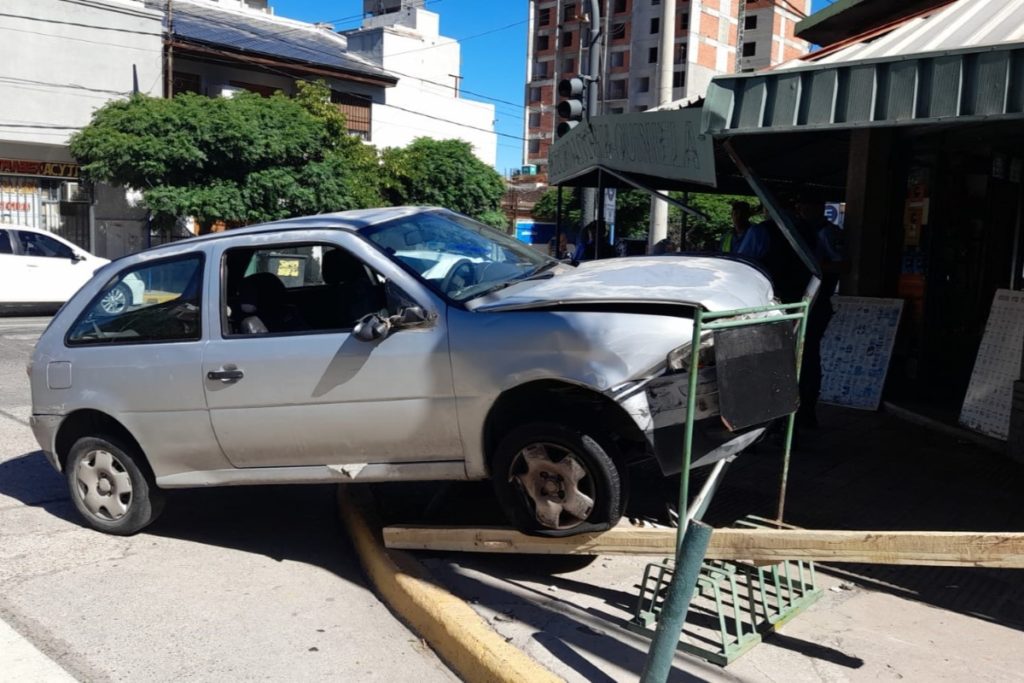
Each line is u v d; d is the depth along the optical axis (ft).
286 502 19.94
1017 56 13.64
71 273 58.18
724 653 11.67
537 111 334.85
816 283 16.10
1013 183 32.09
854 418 26.22
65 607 14.20
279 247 16.10
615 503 13.65
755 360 12.29
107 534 17.62
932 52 14.49
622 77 285.43
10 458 22.90
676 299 13.12
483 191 103.81
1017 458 21.48
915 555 11.35
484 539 14.62
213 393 15.79
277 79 102.83
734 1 285.23
